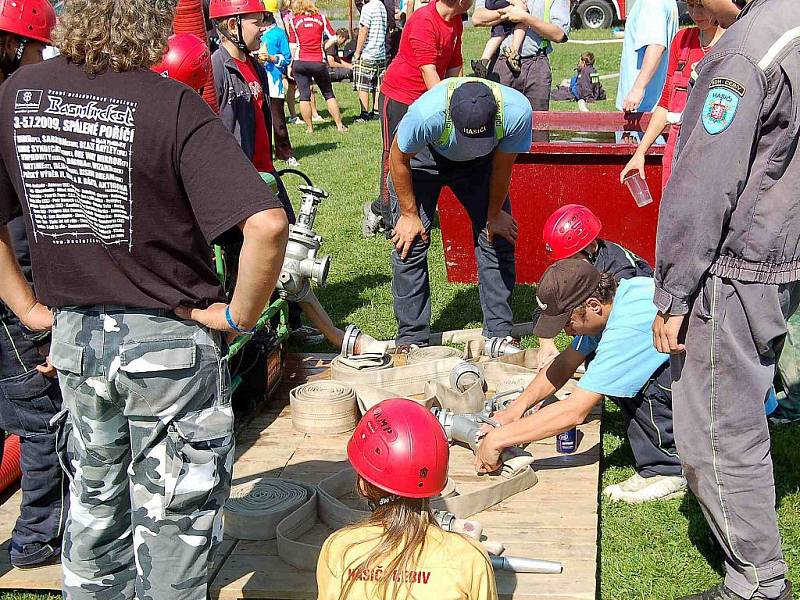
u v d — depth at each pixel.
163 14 2.39
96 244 2.36
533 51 8.15
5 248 2.68
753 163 2.72
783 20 2.63
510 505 3.74
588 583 3.18
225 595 3.21
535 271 6.64
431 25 5.95
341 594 2.35
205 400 2.51
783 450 4.27
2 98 2.40
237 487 3.77
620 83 6.69
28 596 3.38
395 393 4.73
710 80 2.68
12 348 3.15
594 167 6.16
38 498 3.35
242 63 5.47
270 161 5.77
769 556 2.96
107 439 2.58
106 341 2.41
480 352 5.22
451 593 2.28
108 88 2.29
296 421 4.49
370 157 12.10
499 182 4.95
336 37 19.34
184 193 2.35
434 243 8.13
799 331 4.49
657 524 3.74
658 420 3.80
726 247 2.80
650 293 3.50
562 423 3.64
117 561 2.79
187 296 2.42
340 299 6.82
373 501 2.42
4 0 3.05
